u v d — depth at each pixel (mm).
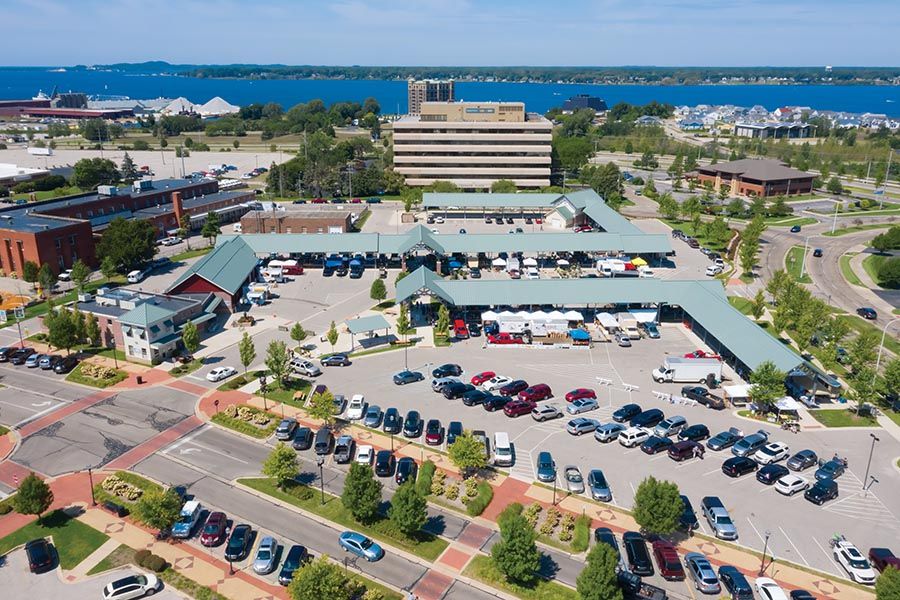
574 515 59156
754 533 57250
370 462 66000
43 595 49469
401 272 128000
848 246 156250
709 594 50094
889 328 107250
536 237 135625
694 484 64000
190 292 106625
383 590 49906
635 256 143250
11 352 90875
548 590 50375
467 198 175125
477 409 77875
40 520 57875
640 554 52656
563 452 69125
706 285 105562
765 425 75250
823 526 58250
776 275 117375
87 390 81875
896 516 59781
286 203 198875
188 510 57281
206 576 51406
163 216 159125
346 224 158125
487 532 56844
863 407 79062
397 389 82750
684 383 85375
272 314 108562
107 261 120000
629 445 70000
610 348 95938
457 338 98500
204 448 69250
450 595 49719
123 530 56875
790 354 82000
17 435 71375
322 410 71062
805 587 51062
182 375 86188
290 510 59594
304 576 46000
